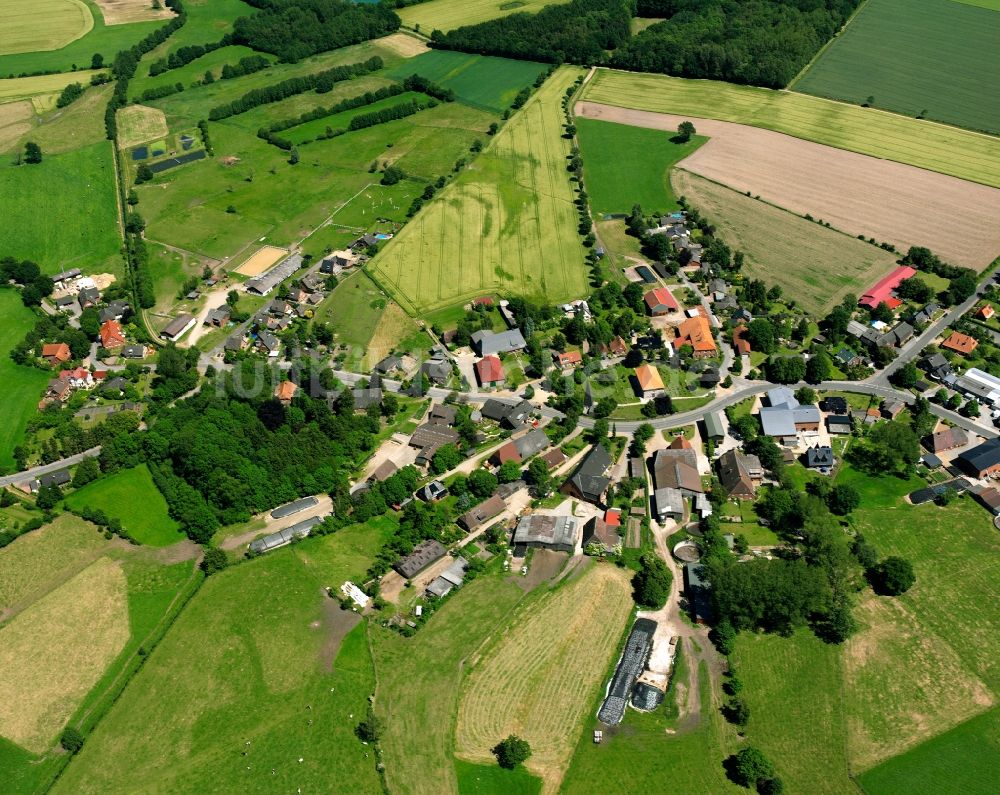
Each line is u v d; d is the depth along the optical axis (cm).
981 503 18012
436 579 16888
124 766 14150
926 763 13388
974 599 15988
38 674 15762
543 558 17325
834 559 16000
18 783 14062
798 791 13150
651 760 13675
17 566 17925
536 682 14962
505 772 13662
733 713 14238
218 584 17162
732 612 15362
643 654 15288
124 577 17538
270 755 14125
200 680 15400
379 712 14662
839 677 14725
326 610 16512
